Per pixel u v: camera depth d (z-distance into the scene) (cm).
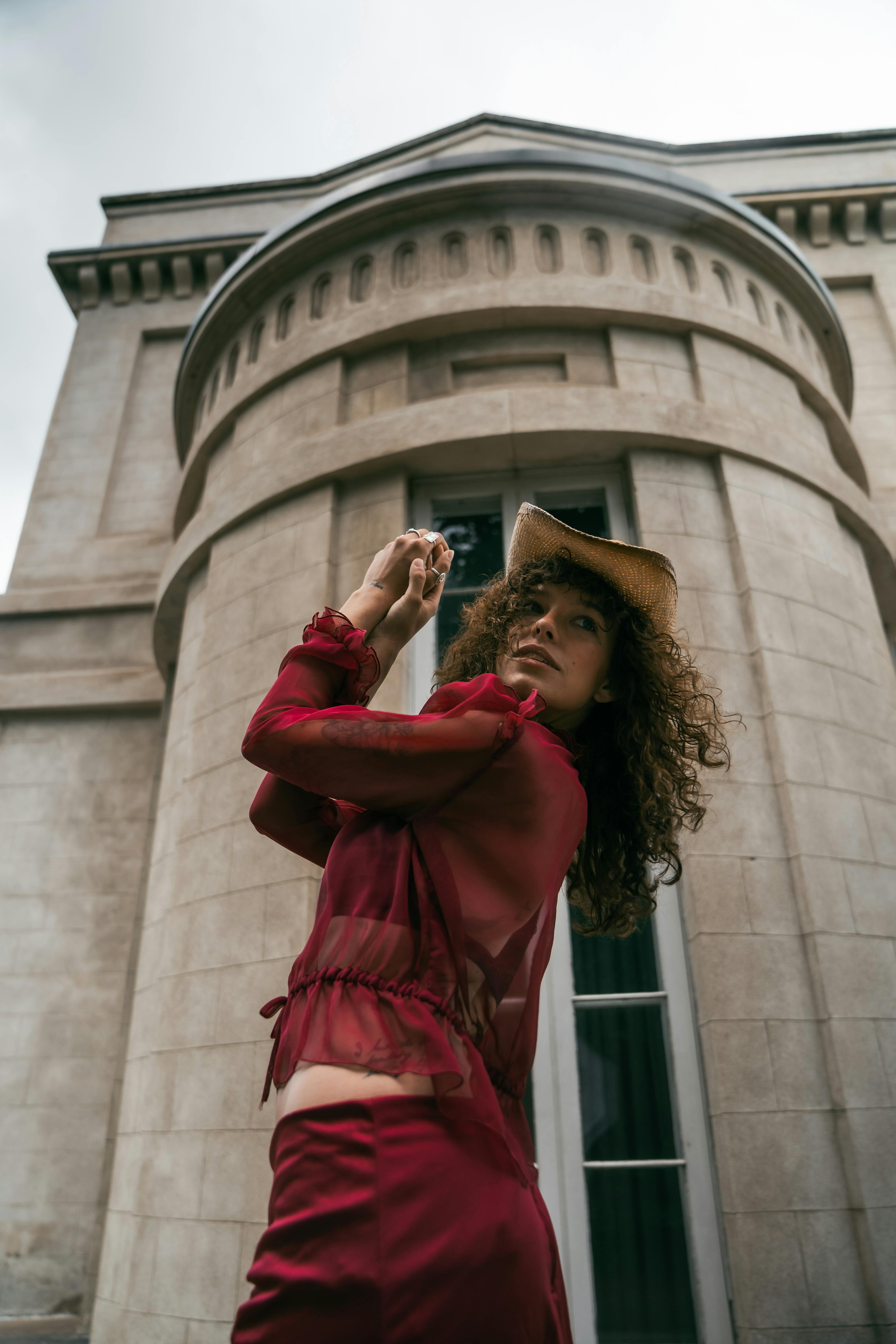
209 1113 446
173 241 1249
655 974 459
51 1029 805
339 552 577
